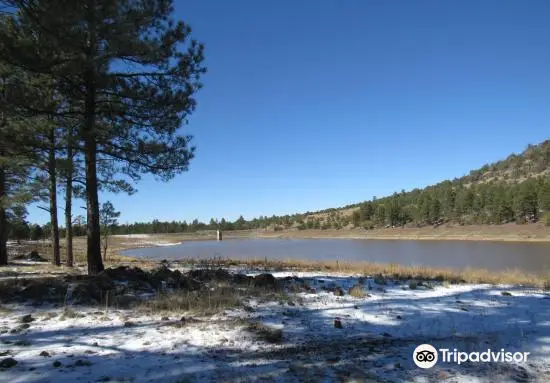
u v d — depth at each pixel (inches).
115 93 466.0
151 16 446.9
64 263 836.6
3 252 787.4
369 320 284.7
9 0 363.3
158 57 460.4
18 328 250.1
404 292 404.5
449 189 5123.0
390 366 193.9
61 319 274.4
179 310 303.9
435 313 307.9
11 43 369.7
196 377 175.9
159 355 205.0
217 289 374.6
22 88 402.6
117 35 398.9
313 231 5738.2
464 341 232.1
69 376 175.0
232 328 255.6
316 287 426.6
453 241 3203.7
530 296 389.1
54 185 708.7
